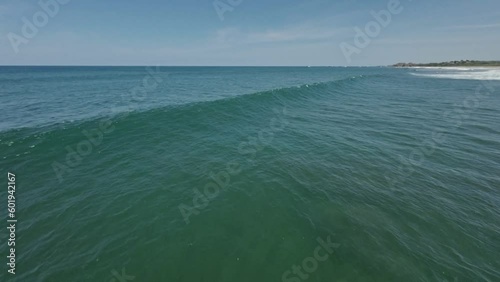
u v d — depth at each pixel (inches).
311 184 333.7
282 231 238.5
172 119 571.5
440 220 262.5
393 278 187.5
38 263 199.9
